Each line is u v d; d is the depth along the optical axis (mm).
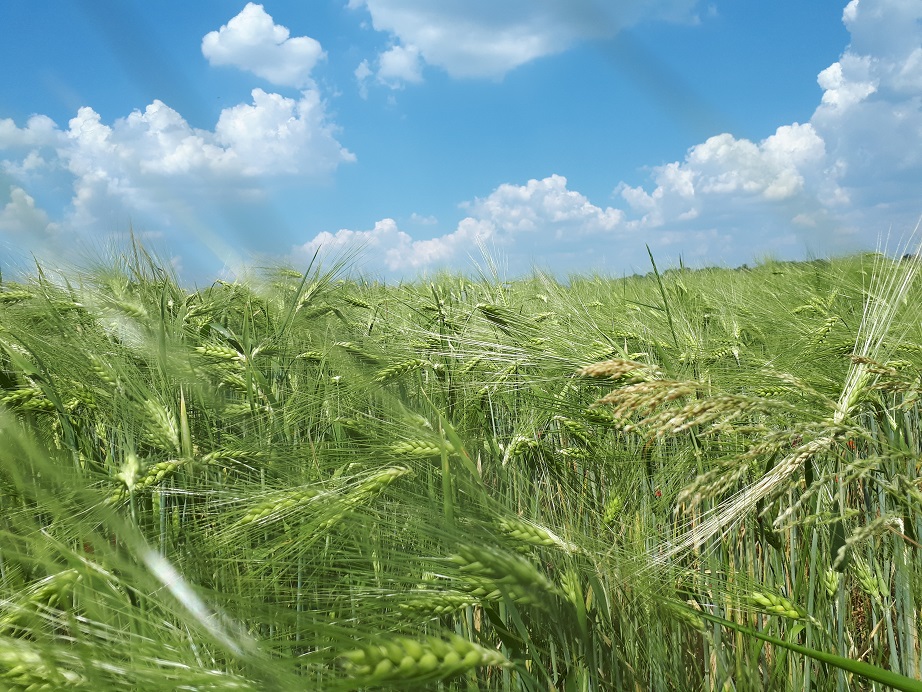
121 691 1382
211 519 2430
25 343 3410
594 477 3197
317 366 4301
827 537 2248
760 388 2602
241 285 6027
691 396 1585
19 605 1554
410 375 4086
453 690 1661
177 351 3715
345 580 1983
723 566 2467
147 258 4918
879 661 2453
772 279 10188
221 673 1416
